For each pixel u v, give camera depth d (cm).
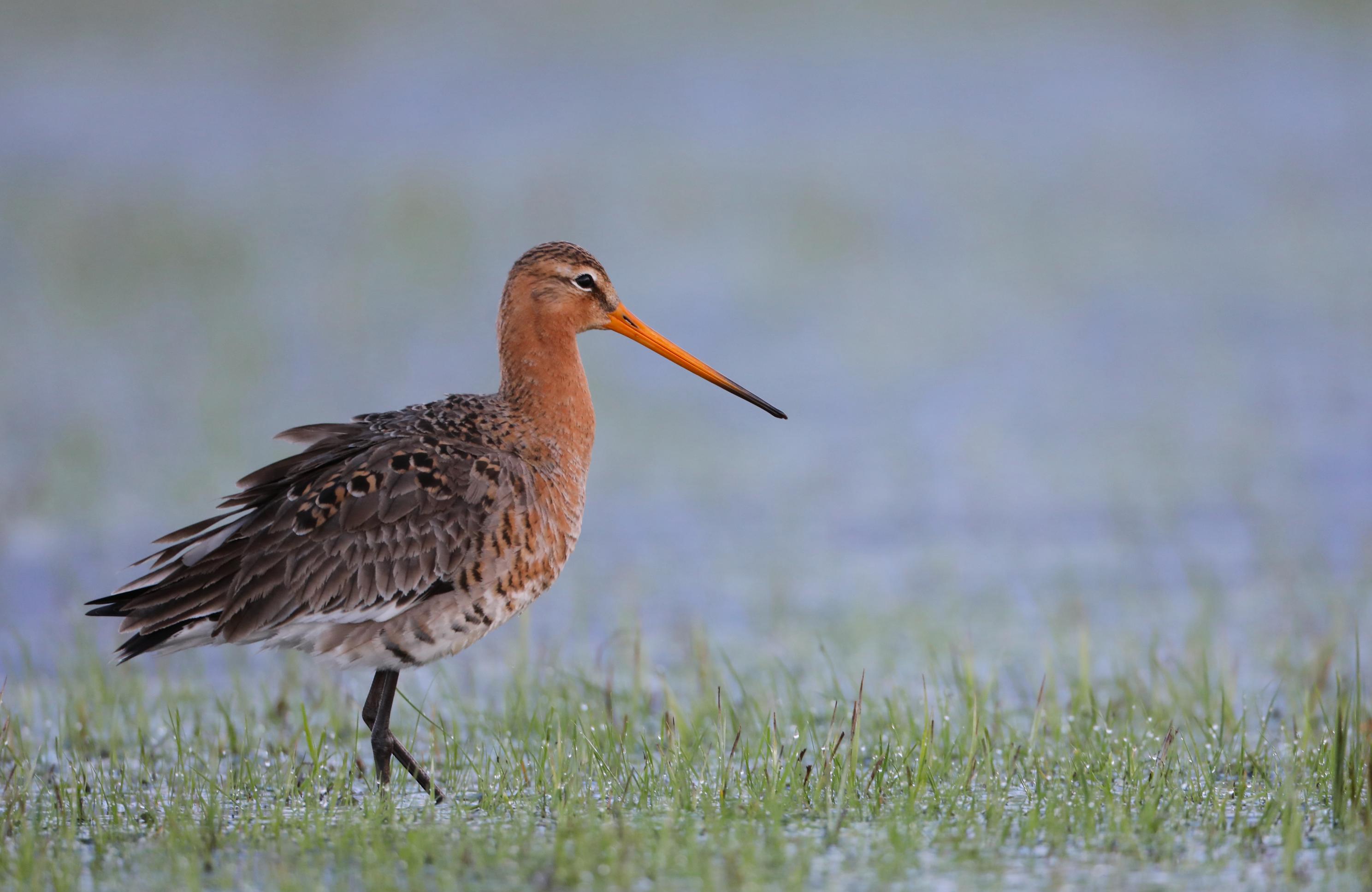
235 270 2616
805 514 1493
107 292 2483
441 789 825
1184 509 1454
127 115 3722
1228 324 2170
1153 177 3203
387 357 2103
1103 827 704
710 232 2847
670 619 1213
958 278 2514
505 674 1090
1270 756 829
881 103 3884
